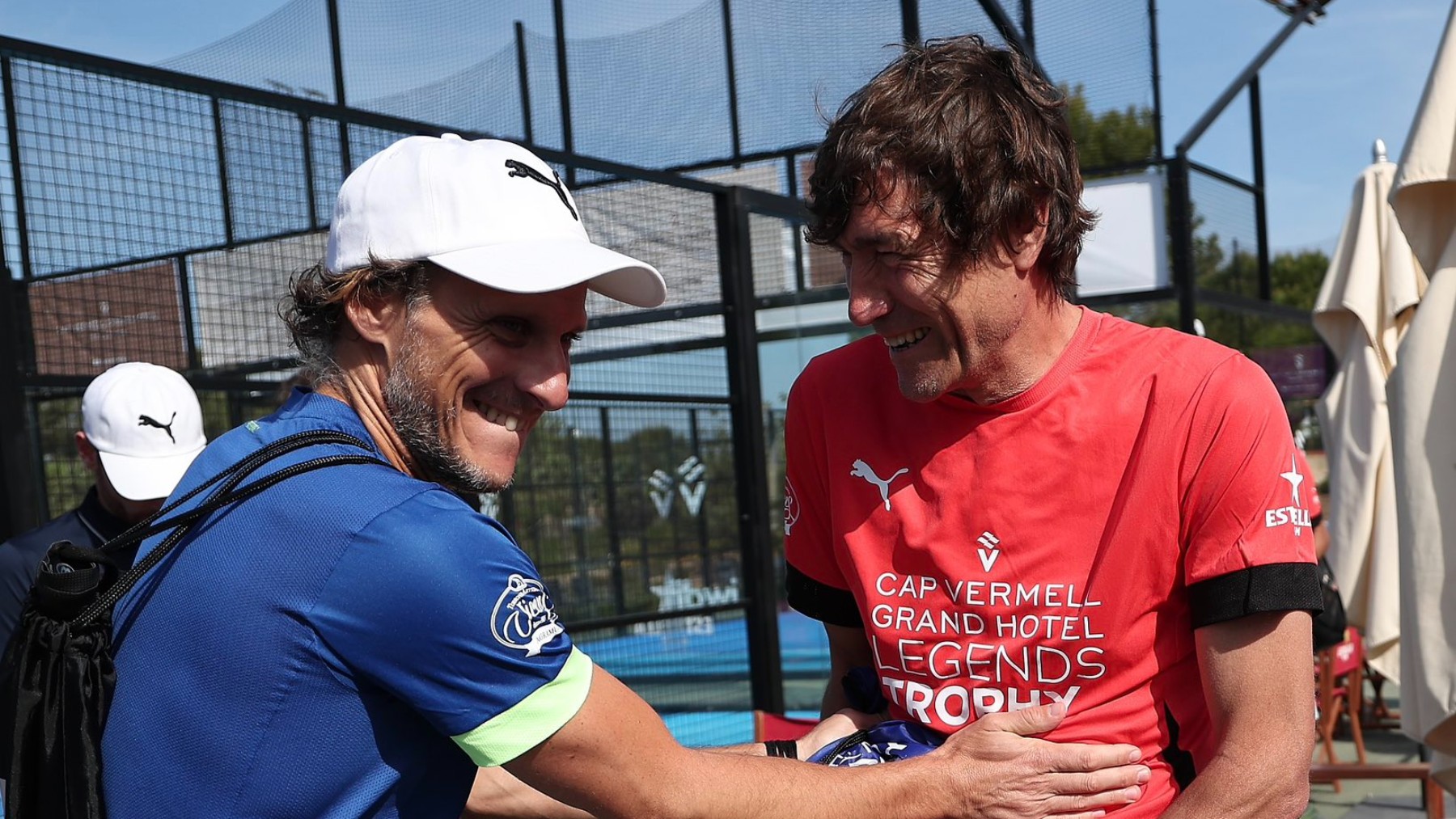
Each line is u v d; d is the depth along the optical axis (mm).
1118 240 6562
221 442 1382
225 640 1208
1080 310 1647
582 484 4074
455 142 1384
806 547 1852
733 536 4551
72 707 1221
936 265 1460
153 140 3117
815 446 1796
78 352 3004
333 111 3469
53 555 1254
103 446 2904
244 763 1201
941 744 1628
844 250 1528
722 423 4547
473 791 1889
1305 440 9039
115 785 1243
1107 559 1524
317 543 1207
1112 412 1532
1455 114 2801
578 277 1290
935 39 1594
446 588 1196
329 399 1356
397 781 1250
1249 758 1411
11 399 2771
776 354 5055
